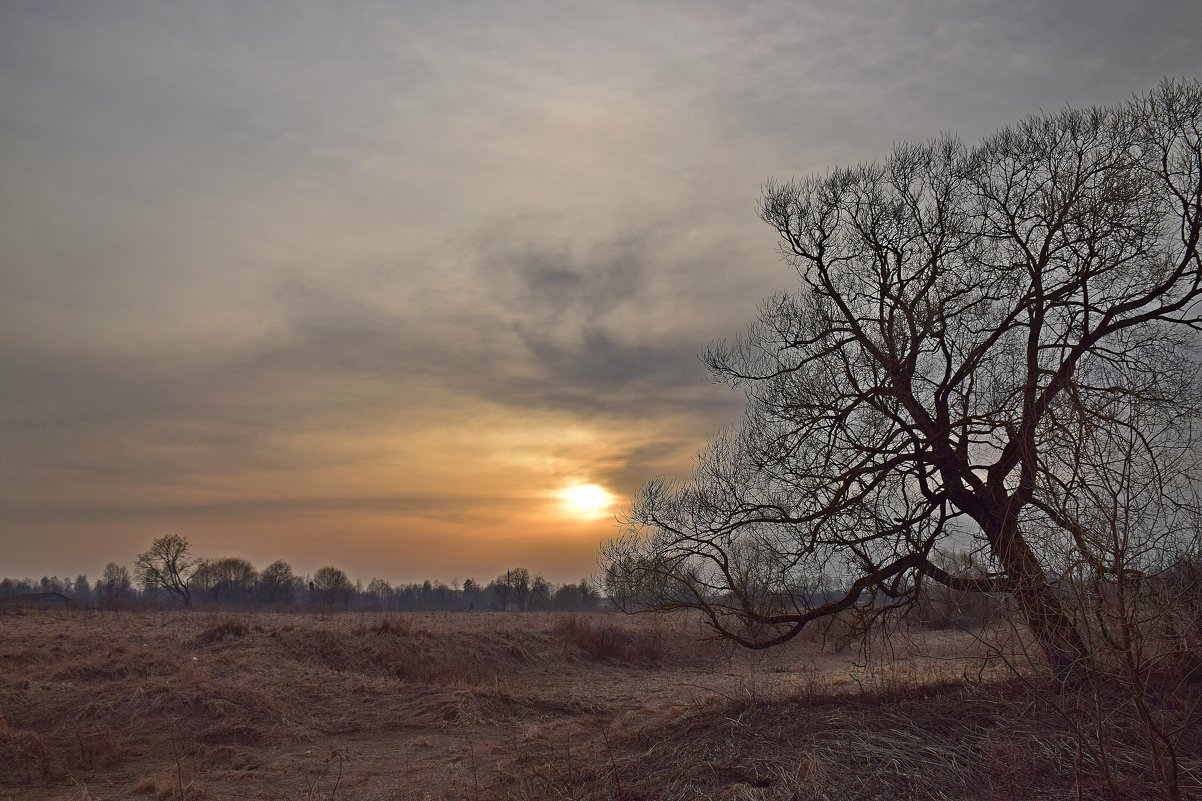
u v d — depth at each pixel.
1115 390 10.88
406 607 143.12
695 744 11.98
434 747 16.20
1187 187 12.41
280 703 18.58
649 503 15.39
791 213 14.94
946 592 12.91
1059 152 13.45
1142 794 8.42
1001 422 12.13
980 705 11.44
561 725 18.19
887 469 13.44
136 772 13.96
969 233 14.06
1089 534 7.20
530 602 129.00
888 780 9.45
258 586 127.50
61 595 112.44
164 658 21.77
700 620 15.34
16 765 13.90
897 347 13.98
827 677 20.39
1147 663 7.45
